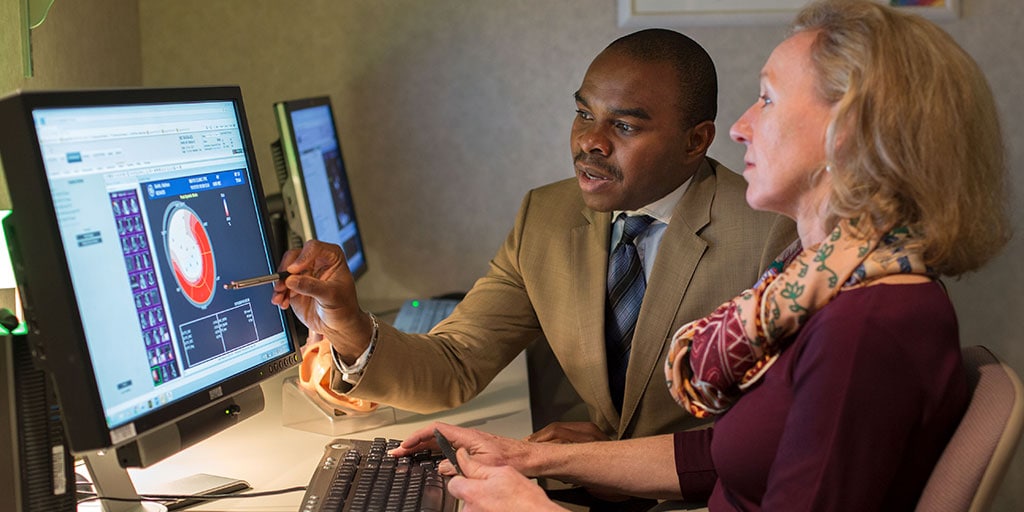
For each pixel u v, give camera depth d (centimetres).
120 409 108
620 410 170
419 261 263
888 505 103
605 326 170
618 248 172
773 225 161
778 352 113
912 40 103
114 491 121
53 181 104
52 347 104
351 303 145
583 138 163
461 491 119
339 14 253
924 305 101
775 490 102
